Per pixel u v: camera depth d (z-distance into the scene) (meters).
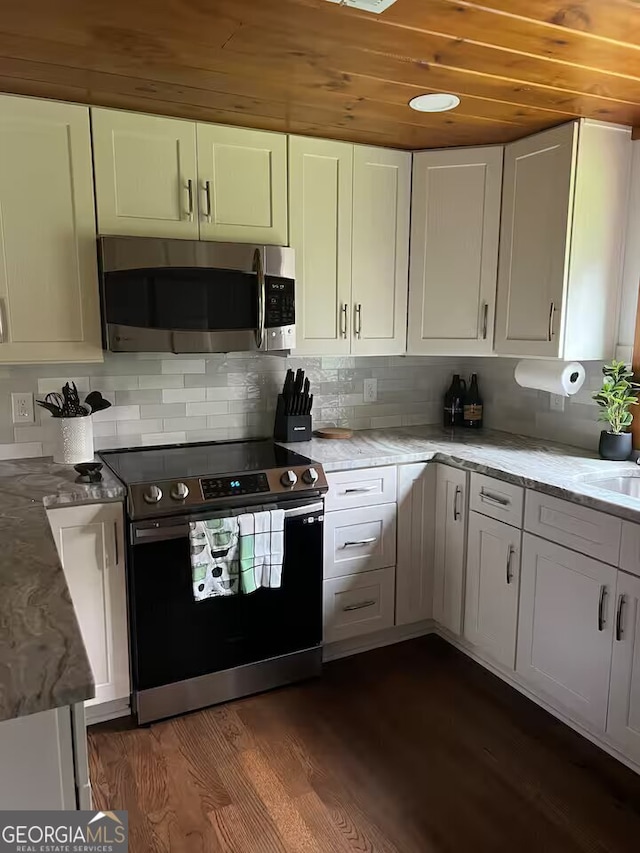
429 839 1.80
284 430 2.88
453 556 2.71
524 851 1.77
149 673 2.26
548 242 2.48
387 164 2.76
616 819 1.88
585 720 2.22
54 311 2.25
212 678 2.38
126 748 2.17
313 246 2.66
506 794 1.98
